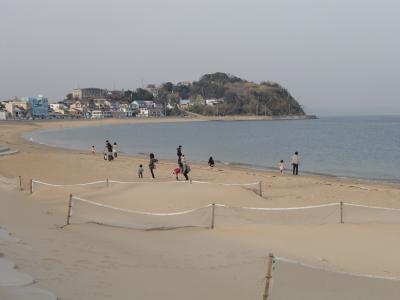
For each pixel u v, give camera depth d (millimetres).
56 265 8883
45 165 35844
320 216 16062
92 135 104625
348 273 9008
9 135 91250
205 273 9539
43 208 16812
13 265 8195
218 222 14969
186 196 19250
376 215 16328
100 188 21766
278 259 8477
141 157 49875
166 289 8164
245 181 28844
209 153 58375
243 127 159375
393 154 56625
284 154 57000
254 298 8047
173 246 12141
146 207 17859
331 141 82812
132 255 10734
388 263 11164
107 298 7262
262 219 15531
